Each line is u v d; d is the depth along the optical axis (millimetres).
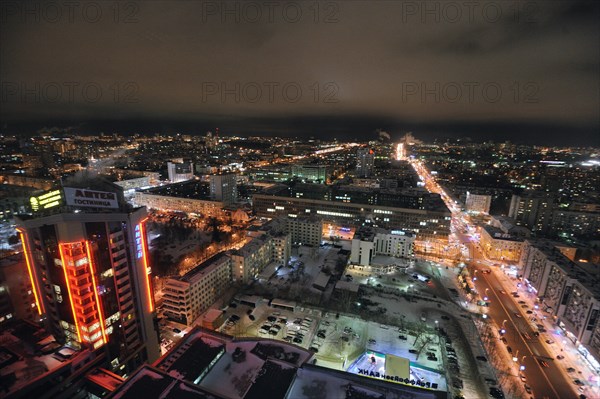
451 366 105875
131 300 95250
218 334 91625
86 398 83312
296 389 68750
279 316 131000
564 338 123062
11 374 72938
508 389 98375
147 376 68562
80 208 82875
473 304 144125
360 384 69250
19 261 108188
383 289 154000
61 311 86625
